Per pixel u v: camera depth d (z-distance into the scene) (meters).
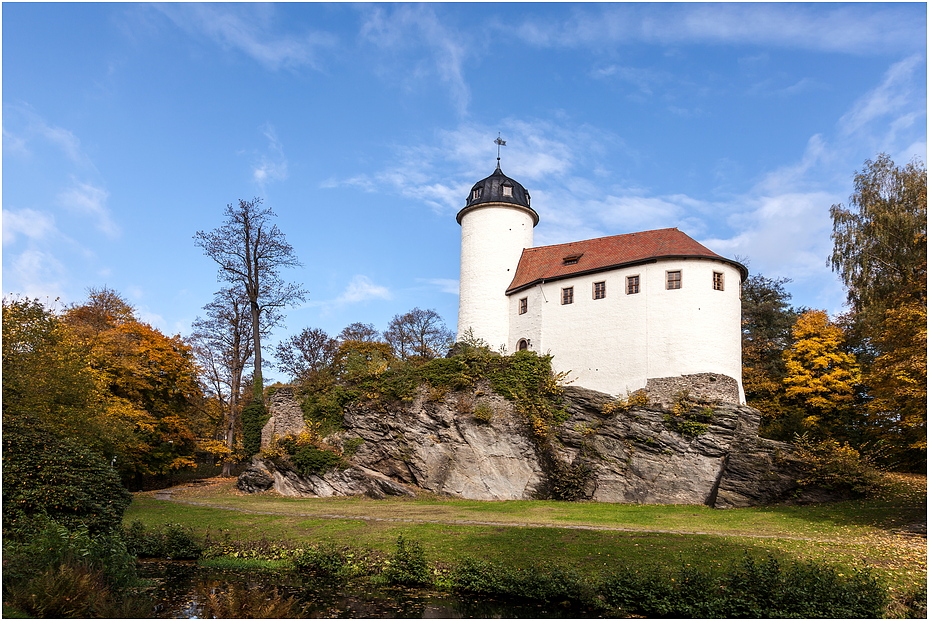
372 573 17.98
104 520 17.28
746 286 44.69
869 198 34.44
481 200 40.34
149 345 37.62
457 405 32.34
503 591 16.16
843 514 24.06
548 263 37.94
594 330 33.91
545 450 30.59
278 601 14.66
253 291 41.44
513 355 33.59
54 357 25.02
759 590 14.21
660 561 17.45
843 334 35.75
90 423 25.48
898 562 16.75
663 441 29.48
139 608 12.99
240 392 48.31
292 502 30.50
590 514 25.02
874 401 30.02
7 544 13.94
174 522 24.39
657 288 32.50
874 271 33.75
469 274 39.66
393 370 35.00
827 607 13.46
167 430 38.81
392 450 32.75
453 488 31.00
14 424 17.53
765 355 40.16
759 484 27.36
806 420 33.94
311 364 50.53
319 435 35.00
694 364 31.05
